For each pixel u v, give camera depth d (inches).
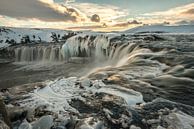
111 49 789.2
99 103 251.9
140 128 211.6
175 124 214.4
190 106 258.8
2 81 649.0
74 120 217.9
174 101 276.2
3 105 209.2
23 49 1201.4
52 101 260.5
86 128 199.8
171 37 891.4
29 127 215.3
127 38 860.0
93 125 204.4
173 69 415.5
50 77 664.4
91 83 315.6
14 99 271.3
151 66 447.2
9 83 620.7
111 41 820.0
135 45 687.1
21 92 294.8
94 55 884.0
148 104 256.2
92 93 281.6
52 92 289.1
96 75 393.7
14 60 1225.4
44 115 227.8
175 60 478.3
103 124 211.9
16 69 896.3
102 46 843.4
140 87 318.0
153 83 338.0
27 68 901.2
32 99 267.4
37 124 216.2
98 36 899.4
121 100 258.2
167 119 222.8
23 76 712.4
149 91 304.0
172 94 298.5
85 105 249.6
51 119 217.8
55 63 975.6
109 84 321.4
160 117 226.7
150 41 767.7
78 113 232.2
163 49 599.5
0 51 1296.8
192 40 800.3
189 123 216.4
